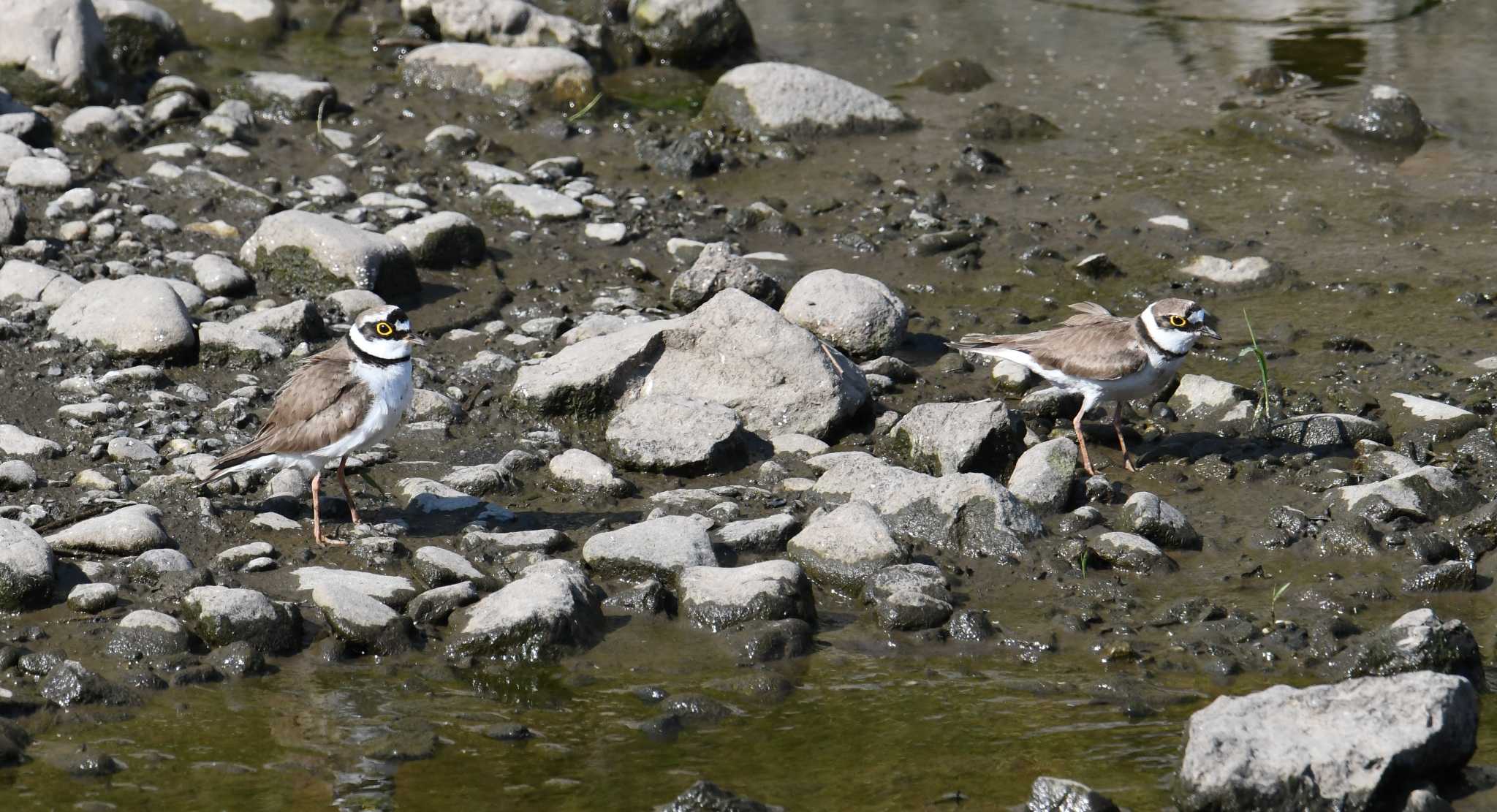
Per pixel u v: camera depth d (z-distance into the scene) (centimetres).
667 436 1388
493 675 1039
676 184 2166
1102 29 2856
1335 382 1554
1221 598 1153
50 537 1177
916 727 971
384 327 1186
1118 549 1202
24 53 2248
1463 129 2295
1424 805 834
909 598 1114
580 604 1089
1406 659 1020
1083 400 1455
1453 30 2758
